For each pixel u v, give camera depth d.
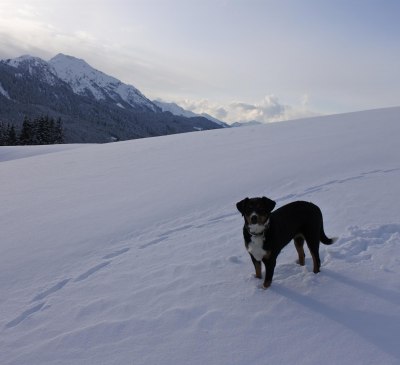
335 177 5.01
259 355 1.90
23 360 2.06
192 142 10.35
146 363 1.93
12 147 20.50
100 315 2.43
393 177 4.70
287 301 2.34
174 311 2.34
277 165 6.04
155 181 6.01
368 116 11.19
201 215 4.23
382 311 2.14
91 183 6.38
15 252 3.63
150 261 3.18
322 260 2.87
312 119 12.34
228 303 2.38
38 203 5.36
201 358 1.92
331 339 1.96
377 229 3.21
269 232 2.46
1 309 2.65
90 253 3.51
